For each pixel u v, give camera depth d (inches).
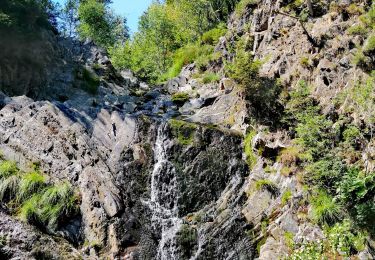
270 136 616.7
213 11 1346.0
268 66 727.1
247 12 900.6
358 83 578.9
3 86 778.2
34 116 666.8
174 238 570.6
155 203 614.9
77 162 623.2
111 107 740.0
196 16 1380.4
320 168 522.0
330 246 481.4
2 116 677.9
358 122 547.5
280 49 735.7
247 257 534.0
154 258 573.3
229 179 612.1
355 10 655.1
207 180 613.3
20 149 640.4
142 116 681.0
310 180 534.3
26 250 516.4
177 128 648.4
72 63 925.2
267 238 536.7
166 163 631.2
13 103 703.1
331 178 519.2
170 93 964.6
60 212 570.3
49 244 533.6
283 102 634.2
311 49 671.1
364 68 583.8
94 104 780.0
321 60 641.6
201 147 634.2
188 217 590.2
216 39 1163.3
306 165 547.8
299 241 505.7
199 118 741.3
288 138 602.9
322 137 554.6
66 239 559.8
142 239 578.6
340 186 495.8
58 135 651.5
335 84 609.9
